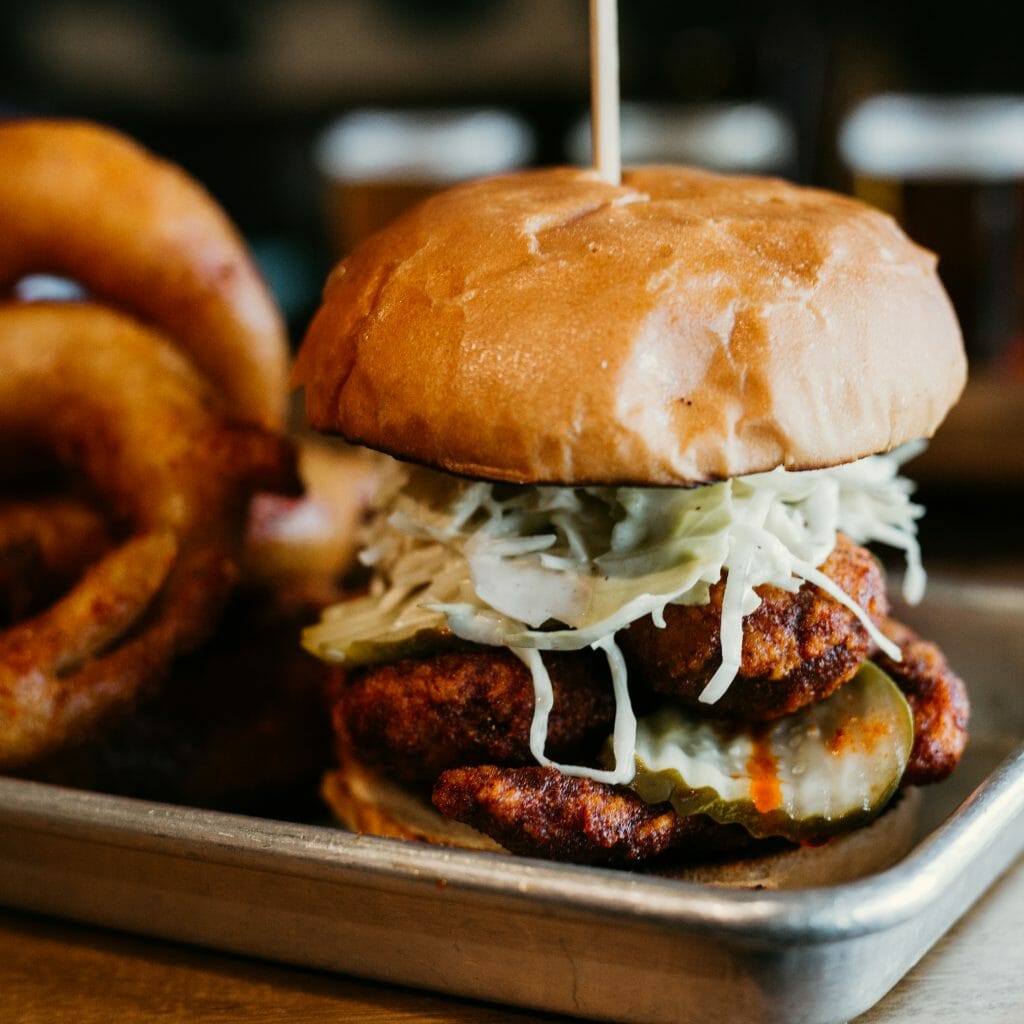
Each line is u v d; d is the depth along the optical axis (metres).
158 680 0.33
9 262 0.39
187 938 0.30
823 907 0.26
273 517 0.38
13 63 0.91
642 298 0.27
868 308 0.28
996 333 0.66
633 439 0.27
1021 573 0.47
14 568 0.36
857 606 0.29
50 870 0.30
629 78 0.90
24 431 0.37
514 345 0.28
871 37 0.85
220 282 0.39
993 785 0.28
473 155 0.79
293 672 0.35
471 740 0.29
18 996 0.29
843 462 0.28
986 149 0.63
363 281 0.30
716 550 0.28
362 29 0.93
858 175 0.68
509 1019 0.28
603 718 0.30
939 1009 0.28
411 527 0.30
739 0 0.87
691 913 0.26
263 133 0.96
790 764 0.29
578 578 0.29
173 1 0.92
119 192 0.39
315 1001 0.29
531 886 0.26
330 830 0.28
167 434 0.35
